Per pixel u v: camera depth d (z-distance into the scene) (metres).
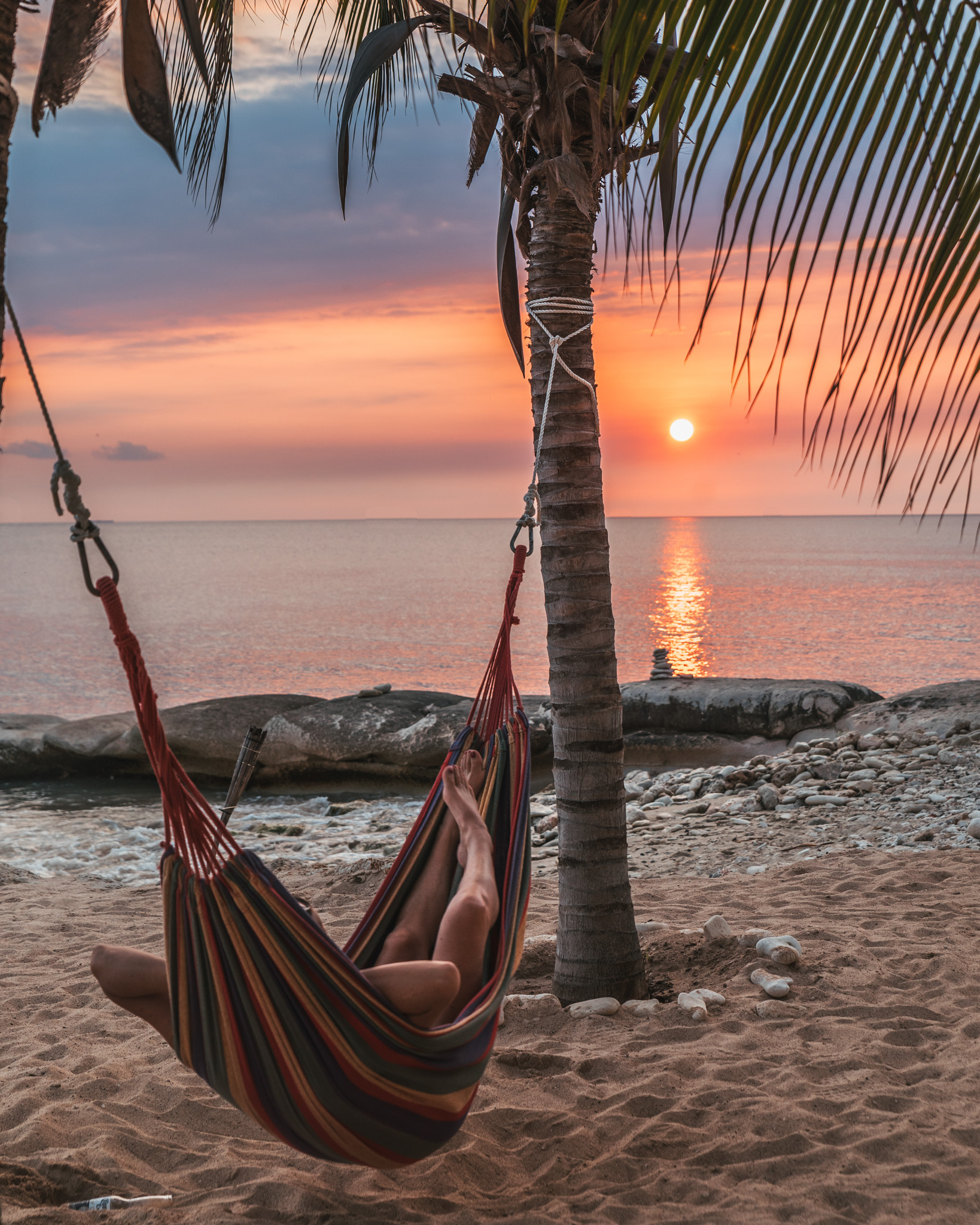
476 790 3.43
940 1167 2.98
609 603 4.57
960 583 60.03
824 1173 2.99
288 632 40.69
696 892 6.55
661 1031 4.20
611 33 1.64
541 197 4.36
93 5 3.01
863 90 1.54
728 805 9.53
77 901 7.35
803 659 29.23
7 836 10.38
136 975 2.53
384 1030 2.30
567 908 4.62
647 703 13.84
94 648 36.28
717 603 47.34
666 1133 3.28
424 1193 2.92
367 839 9.85
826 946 5.13
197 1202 2.85
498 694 3.73
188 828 2.33
